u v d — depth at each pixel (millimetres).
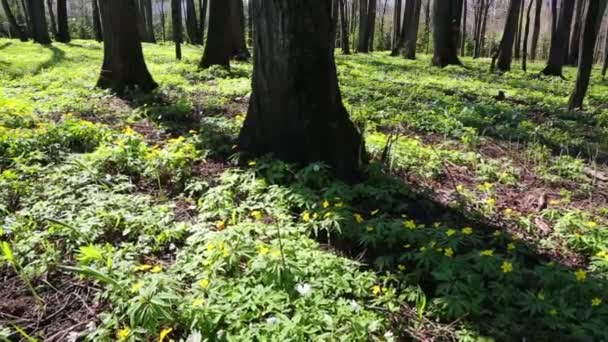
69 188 4480
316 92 5094
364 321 2779
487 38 48469
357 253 3768
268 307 2871
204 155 5594
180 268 3354
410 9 30172
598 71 23500
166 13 52969
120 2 9758
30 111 7250
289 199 4410
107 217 3941
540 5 33531
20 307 3135
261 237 3729
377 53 33656
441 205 4738
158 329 2809
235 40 18984
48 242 3629
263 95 5246
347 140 5234
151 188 4953
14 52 20188
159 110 7926
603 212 4711
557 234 4156
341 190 4590
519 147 7055
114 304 3049
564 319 2918
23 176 4773
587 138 7855
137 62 10188
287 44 4961
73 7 56906
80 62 16422
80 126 6156
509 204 4914
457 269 3314
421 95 10719
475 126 8031
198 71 13703
